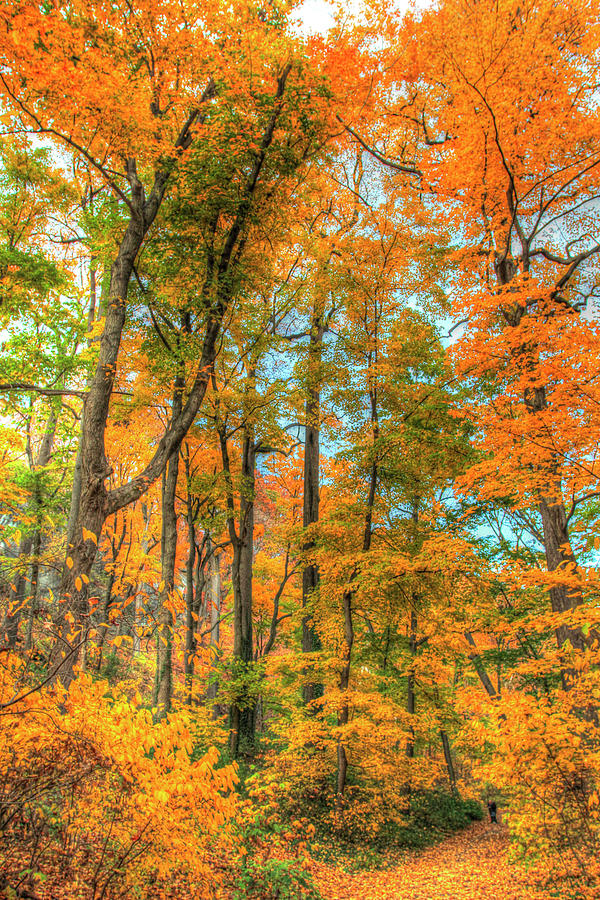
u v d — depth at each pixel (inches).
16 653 152.9
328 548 508.4
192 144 391.5
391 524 517.0
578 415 287.6
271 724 523.5
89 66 282.2
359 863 387.5
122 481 766.5
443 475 527.8
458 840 514.6
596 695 265.0
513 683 492.1
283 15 398.9
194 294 409.4
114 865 148.3
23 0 240.1
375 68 566.6
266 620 851.4
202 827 174.7
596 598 361.7
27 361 539.8
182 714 169.6
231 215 412.5
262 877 216.2
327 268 534.6
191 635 540.1
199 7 344.2
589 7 378.6
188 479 622.2
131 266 377.7
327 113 427.5
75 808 150.4
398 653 587.8
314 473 695.1
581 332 281.4
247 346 583.8
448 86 467.8
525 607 496.4
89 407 336.8
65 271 571.8
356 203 774.5
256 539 990.4
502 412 377.7
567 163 402.3
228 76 352.2
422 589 482.3
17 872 125.9
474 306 366.0
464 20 432.5
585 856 241.9
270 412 584.1
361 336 510.3
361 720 431.5
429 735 615.2
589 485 296.7
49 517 600.4
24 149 554.3
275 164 410.6
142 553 751.7
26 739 140.7
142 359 505.7
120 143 337.4
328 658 493.7
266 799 405.4
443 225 488.1
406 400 511.8
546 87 387.2
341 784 461.1
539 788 260.7
